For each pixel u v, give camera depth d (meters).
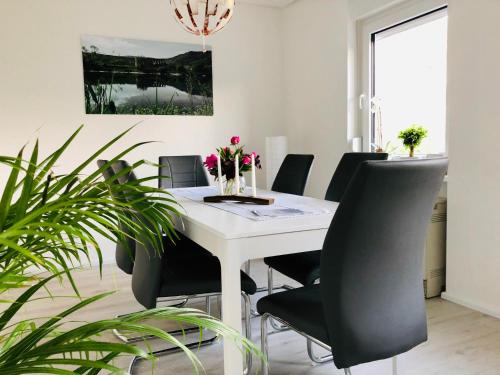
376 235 1.17
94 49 3.79
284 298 1.53
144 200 0.97
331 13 3.91
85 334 0.62
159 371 1.91
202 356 2.06
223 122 4.39
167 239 2.60
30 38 3.58
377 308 1.23
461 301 2.65
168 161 3.48
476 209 2.54
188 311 0.72
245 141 4.52
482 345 2.10
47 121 3.68
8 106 3.55
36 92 3.63
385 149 3.52
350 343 1.20
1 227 0.66
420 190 1.19
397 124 3.53
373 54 3.71
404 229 1.22
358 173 1.09
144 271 1.73
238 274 1.48
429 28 3.17
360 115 3.84
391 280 1.24
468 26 2.51
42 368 0.56
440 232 2.82
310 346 1.95
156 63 4.03
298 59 4.41
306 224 1.59
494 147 2.41
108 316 2.56
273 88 4.64
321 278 1.21
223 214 1.85
